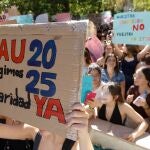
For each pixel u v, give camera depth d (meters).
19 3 16.44
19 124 2.35
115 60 5.89
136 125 3.85
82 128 1.56
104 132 3.66
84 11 18.91
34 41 1.78
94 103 4.04
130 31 5.84
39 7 17.23
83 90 4.36
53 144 1.97
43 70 1.73
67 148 1.91
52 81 1.69
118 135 3.59
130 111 3.88
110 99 3.90
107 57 5.95
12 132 2.32
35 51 1.78
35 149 2.06
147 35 5.64
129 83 6.33
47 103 1.71
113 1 18.89
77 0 18.59
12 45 1.89
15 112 1.87
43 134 2.01
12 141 2.43
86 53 5.07
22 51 1.84
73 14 18.86
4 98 1.93
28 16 7.08
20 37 1.85
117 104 3.92
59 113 1.65
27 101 1.81
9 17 7.18
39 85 1.75
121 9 18.73
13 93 1.88
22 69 1.84
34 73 1.78
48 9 17.48
